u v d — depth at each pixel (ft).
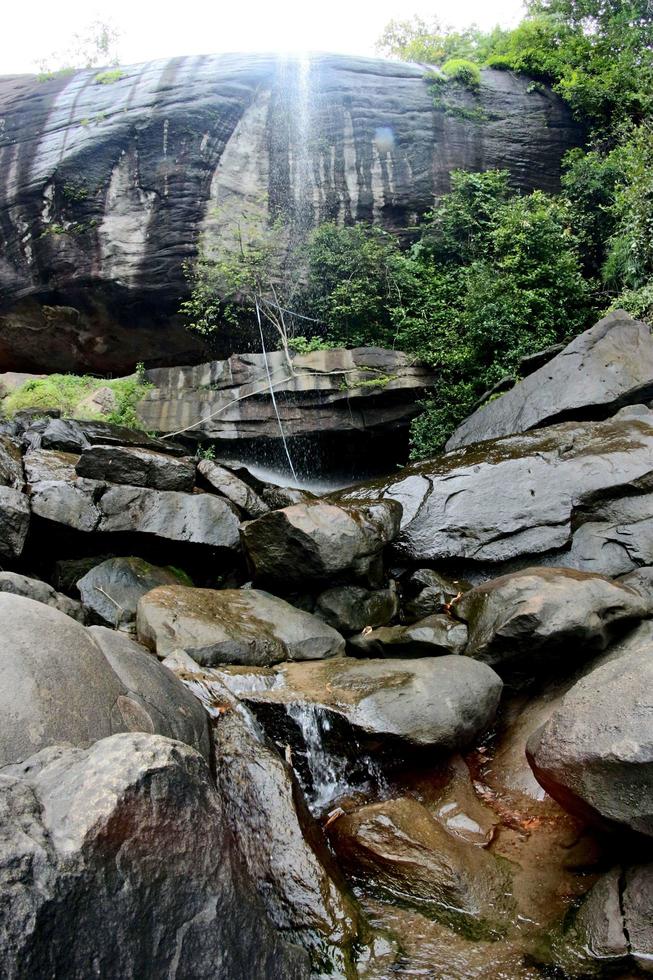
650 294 34.35
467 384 39.68
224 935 8.55
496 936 12.25
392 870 13.44
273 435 42.37
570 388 29.19
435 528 24.93
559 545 23.39
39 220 49.83
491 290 40.14
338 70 52.90
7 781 8.02
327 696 17.22
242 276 47.47
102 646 13.15
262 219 50.06
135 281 48.42
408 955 11.85
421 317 44.88
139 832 8.00
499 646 18.93
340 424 42.22
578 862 13.69
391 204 51.19
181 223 48.62
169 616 19.79
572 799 12.35
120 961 7.43
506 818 15.62
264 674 18.37
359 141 51.85
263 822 12.69
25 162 50.78
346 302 46.62
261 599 22.81
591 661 19.04
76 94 52.75
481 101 53.72
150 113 49.93
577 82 53.01
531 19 58.54
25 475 26.21
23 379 47.19
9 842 7.17
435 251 48.62
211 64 52.39
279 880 12.07
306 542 22.54
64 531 25.43
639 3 54.65
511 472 25.16
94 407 43.11
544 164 53.42
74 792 8.05
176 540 26.22
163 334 50.44
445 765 16.88
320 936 11.59
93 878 7.42
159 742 8.75
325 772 16.48
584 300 40.70
